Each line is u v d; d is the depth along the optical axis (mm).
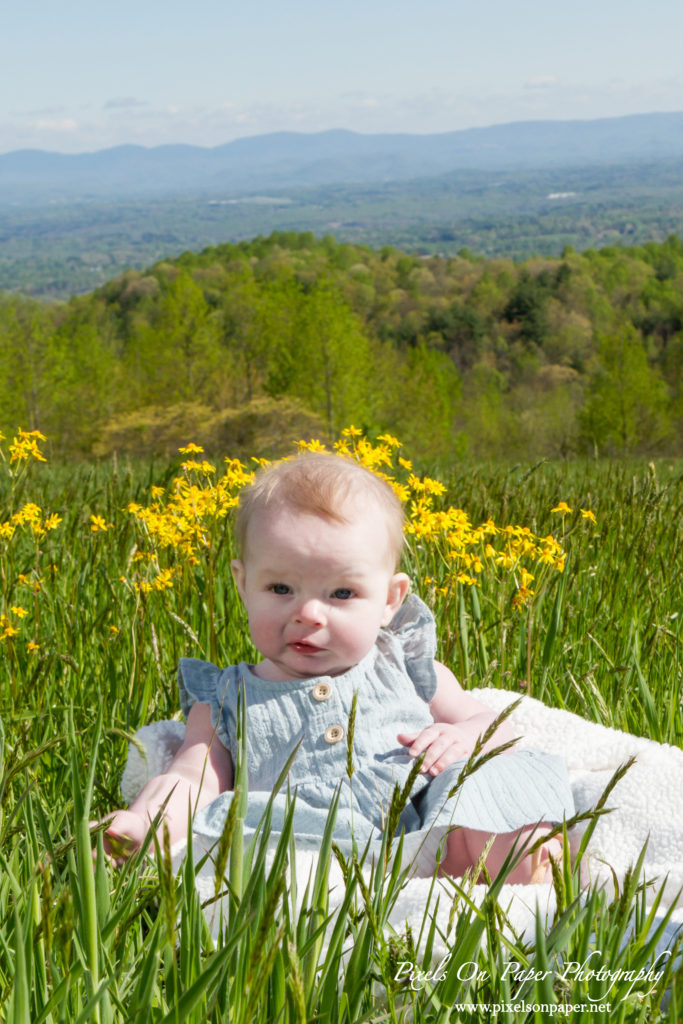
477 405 70688
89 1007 1155
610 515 4129
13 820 1604
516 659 3186
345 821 2146
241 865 1381
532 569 3541
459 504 4125
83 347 54375
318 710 2277
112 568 3625
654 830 2172
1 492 3844
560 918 1275
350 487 2232
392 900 1410
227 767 2320
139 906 1358
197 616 3111
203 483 3498
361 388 48469
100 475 6562
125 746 2604
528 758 2188
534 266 136000
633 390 51969
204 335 52219
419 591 3098
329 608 2215
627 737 2570
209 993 1344
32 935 1398
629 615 3502
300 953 1324
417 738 2264
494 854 2012
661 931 1383
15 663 2693
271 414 40812
